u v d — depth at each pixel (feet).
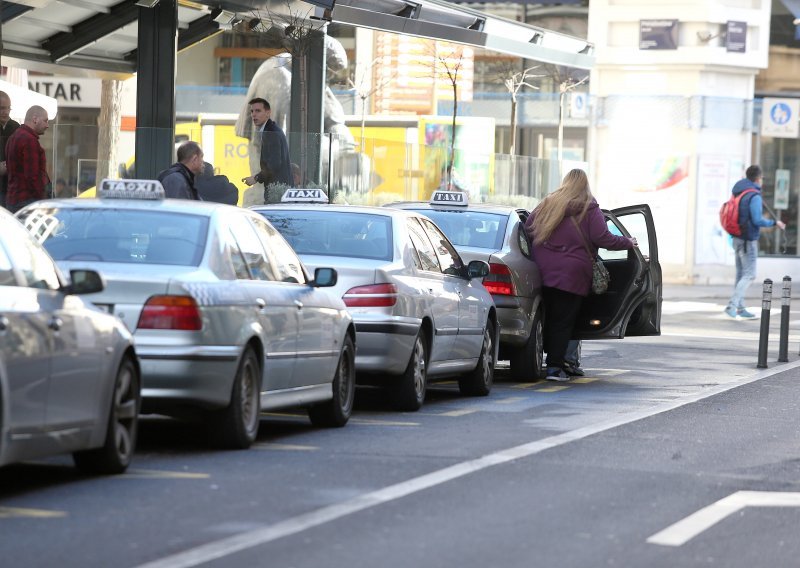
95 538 69.00
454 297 133.49
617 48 389.80
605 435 111.65
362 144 223.92
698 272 387.34
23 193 163.94
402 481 87.04
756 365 184.24
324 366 110.63
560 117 341.62
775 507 82.84
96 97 402.52
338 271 119.85
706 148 386.73
